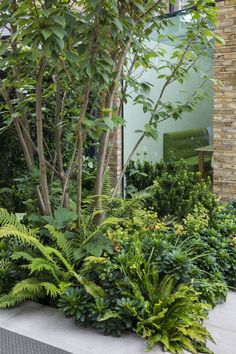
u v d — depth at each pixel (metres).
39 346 2.06
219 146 4.80
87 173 4.23
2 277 2.63
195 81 4.67
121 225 3.26
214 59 4.70
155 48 4.07
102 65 2.51
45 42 2.17
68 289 2.41
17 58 2.49
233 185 4.73
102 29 2.43
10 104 3.04
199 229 3.29
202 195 3.88
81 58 2.49
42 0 2.56
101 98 3.21
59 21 2.11
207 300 2.69
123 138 5.37
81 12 2.65
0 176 4.87
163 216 3.93
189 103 3.49
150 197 3.98
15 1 2.57
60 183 3.58
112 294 2.36
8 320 2.35
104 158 3.23
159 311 2.25
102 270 2.51
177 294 2.28
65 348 2.05
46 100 4.18
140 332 2.18
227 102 4.69
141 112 5.55
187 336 2.23
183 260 2.51
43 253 2.52
